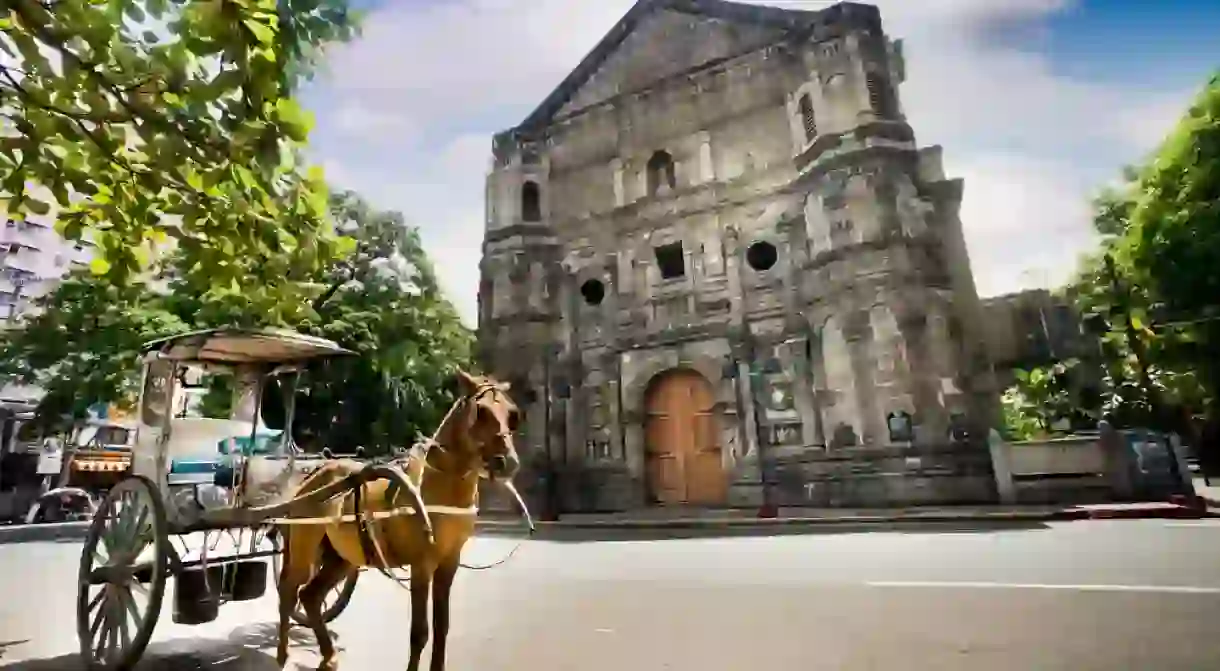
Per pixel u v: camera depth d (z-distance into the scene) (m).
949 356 17.31
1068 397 20.73
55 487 28.36
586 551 12.83
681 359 21.45
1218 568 7.95
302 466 6.84
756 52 22.44
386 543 5.07
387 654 6.09
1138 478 15.78
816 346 19.30
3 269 30.25
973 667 4.95
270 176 5.26
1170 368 19.05
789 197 20.81
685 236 22.44
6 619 8.07
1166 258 17.62
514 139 26.05
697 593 8.20
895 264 17.84
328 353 6.93
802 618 6.69
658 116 23.92
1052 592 7.14
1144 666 4.77
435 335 22.86
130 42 4.85
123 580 5.56
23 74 4.78
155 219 5.80
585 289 24.12
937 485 16.62
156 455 6.19
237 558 6.05
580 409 22.83
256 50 4.82
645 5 24.91
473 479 5.18
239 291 6.41
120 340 20.06
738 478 19.72
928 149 19.81
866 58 19.64
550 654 5.83
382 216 23.00
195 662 5.93
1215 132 16.70
